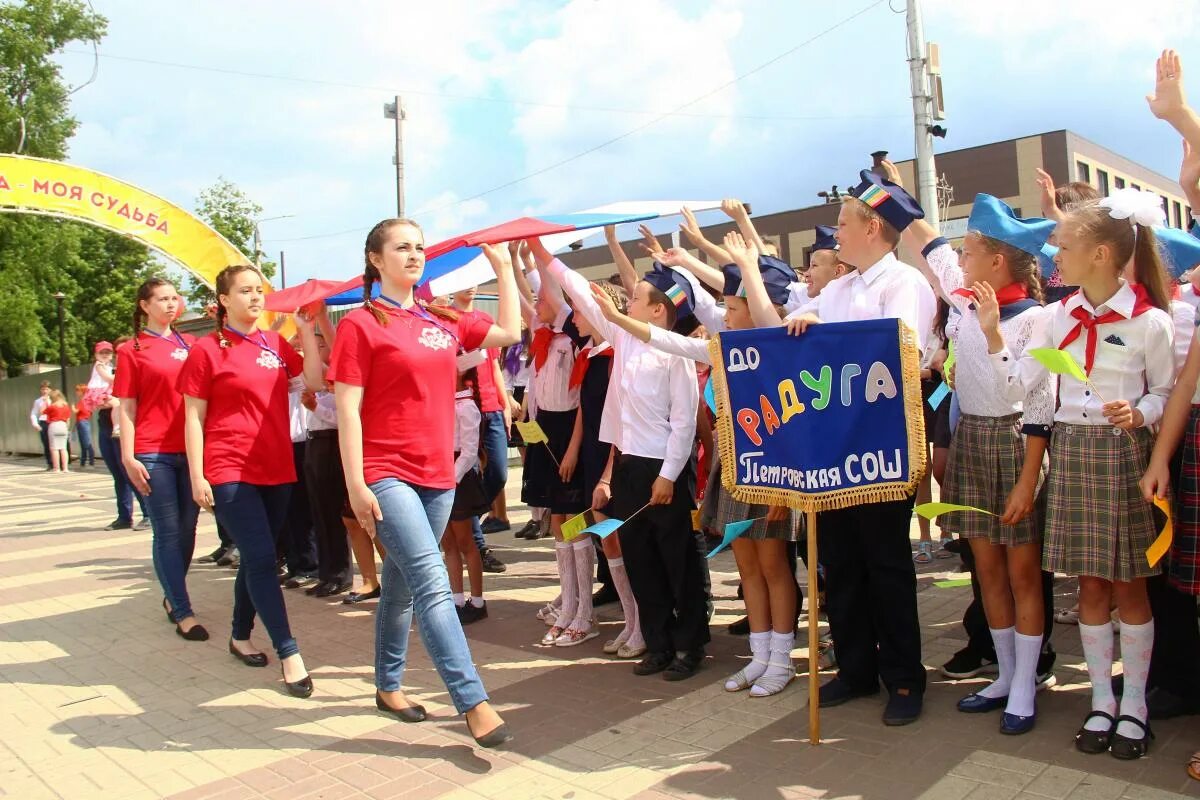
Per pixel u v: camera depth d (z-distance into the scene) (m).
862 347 3.12
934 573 5.77
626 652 4.47
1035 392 3.20
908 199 3.39
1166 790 2.78
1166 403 3.03
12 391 25.12
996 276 3.44
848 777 3.01
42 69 32.72
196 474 4.24
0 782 3.35
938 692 3.76
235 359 4.34
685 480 4.16
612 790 3.03
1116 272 3.04
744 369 3.38
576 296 4.39
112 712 4.05
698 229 4.47
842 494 3.18
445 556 5.25
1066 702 3.56
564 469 4.83
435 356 3.53
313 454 5.94
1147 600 3.11
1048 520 3.13
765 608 3.94
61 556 8.09
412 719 3.76
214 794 3.18
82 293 38.41
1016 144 28.36
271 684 4.35
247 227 36.31
